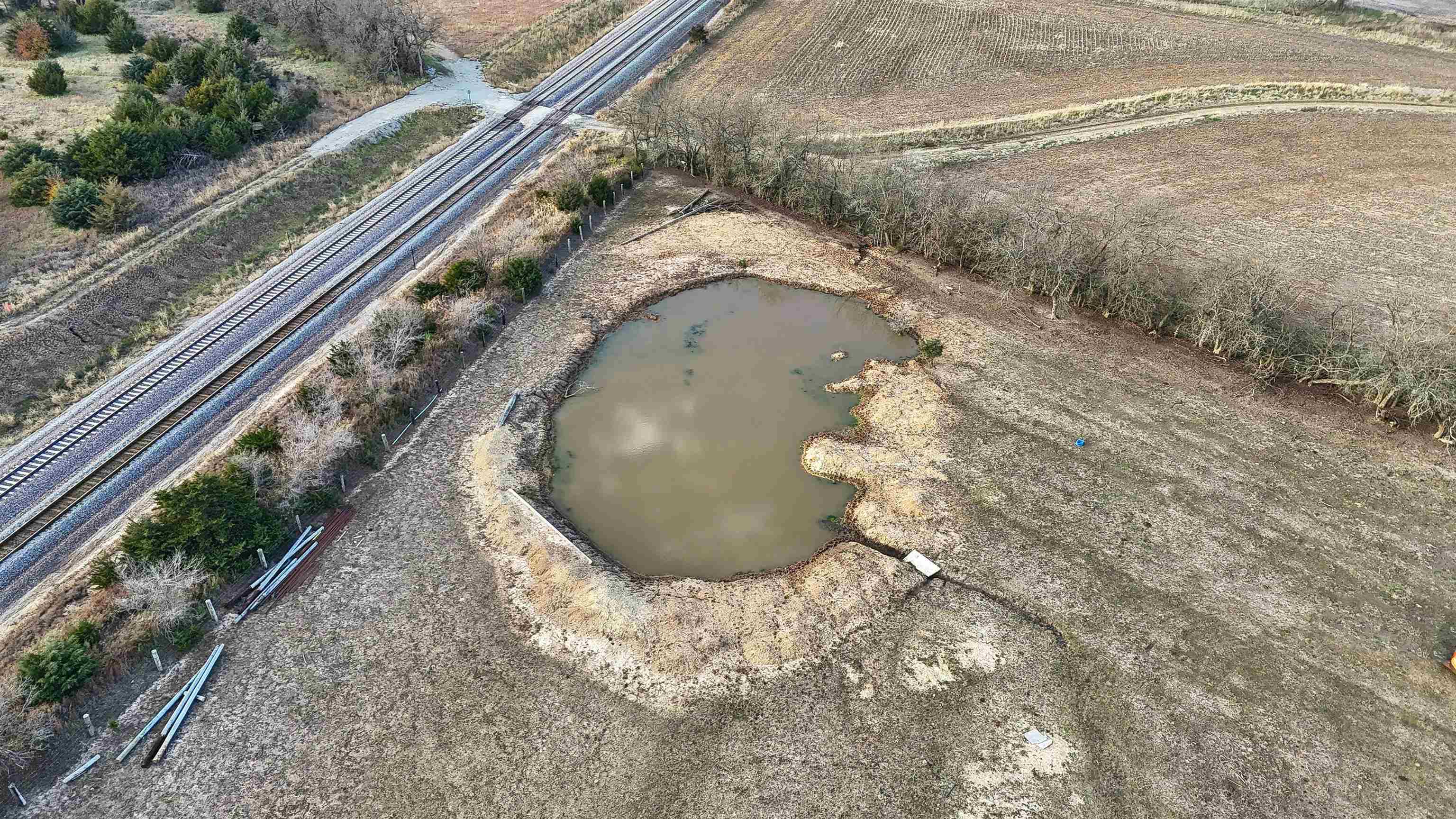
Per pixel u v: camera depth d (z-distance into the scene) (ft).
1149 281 142.92
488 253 156.04
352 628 91.97
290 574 97.60
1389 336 127.95
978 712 84.53
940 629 92.79
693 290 155.94
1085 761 80.18
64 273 144.56
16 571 96.32
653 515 107.34
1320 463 115.34
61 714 81.25
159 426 117.91
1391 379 121.29
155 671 86.63
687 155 196.34
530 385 129.08
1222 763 80.07
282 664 88.07
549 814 75.66
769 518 107.45
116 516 104.01
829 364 136.98
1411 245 164.86
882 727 83.20
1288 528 105.29
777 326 146.61
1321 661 89.51
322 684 86.17
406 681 86.74
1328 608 95.25
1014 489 110.93
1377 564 100.48
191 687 84.84
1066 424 122.42
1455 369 118.52
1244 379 131.54
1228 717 84.02
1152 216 157.38
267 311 144.36
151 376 127.85
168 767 78.54
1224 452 117.29
